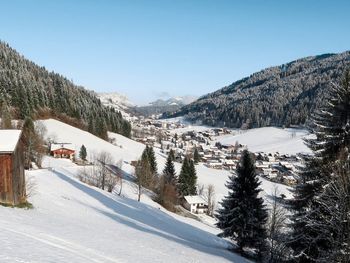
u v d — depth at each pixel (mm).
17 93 141000
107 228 32688
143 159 100938
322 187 26016
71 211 39812
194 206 99125
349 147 27312
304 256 29266
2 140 32781
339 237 22844
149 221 51094
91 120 173250
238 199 41156
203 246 38531
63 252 17859
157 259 22750
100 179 81000
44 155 102438
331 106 29016
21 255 15070
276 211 46531
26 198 36125
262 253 41250
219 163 187125
